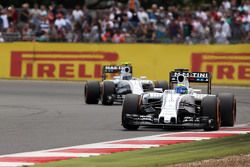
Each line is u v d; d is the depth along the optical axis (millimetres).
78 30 117000
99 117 63938
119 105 76312
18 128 55250
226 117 56406
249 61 103125
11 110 69938
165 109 52969
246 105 78562
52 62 111000
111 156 40281
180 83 56500
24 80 110812
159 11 117750
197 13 117000
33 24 118062
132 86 74750
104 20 116625
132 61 107750
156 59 107062
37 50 111625
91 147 44438
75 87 99938
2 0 134125
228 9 117750
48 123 58875
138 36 115125
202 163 36875
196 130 54156
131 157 39812
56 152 42312
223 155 39906
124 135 51031
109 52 108500
